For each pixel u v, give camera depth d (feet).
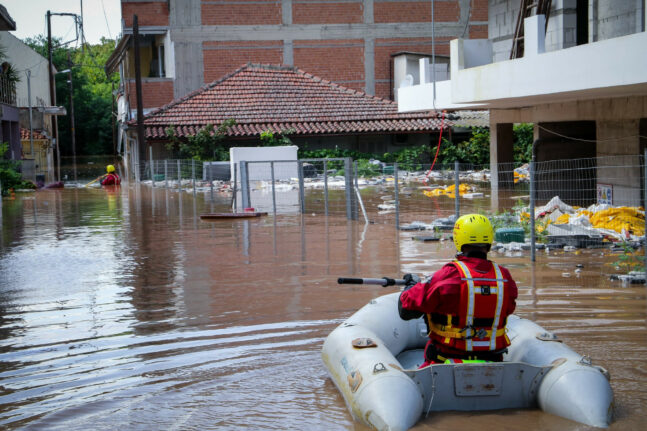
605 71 42.93
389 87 152.15
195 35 144.56
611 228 43.34
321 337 23.73
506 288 16.43
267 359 21.42
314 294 30.53
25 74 160.25
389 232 49.26
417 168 115.34
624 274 32.60
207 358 21.70
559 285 30.83
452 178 100.99
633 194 53.31
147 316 27.53
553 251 39.47
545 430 15.21
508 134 78.33
